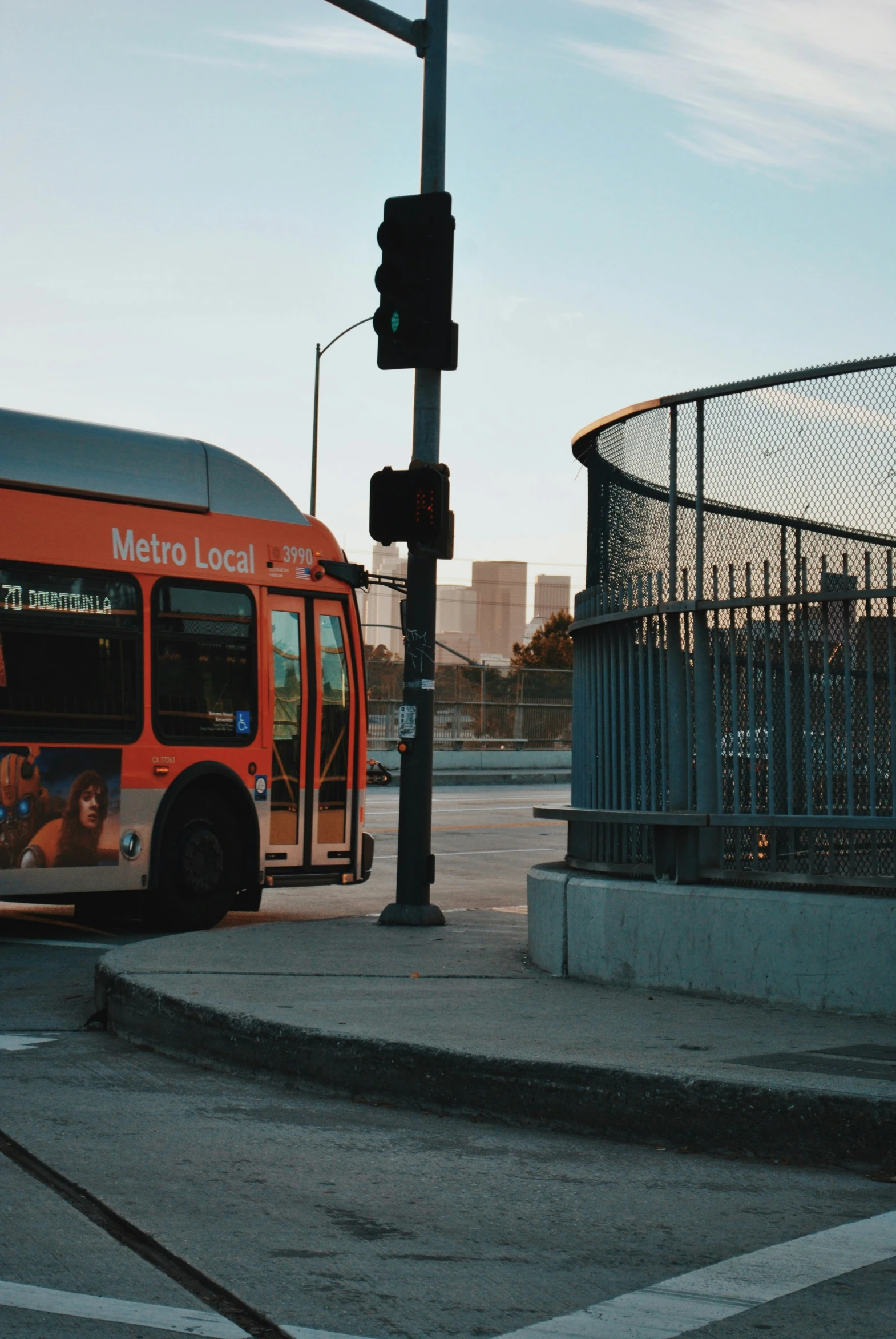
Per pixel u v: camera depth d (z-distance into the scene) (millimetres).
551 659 84188
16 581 11086
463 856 19828
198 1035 7094
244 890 12758
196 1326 3781
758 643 7707
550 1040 6402
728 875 7770
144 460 12102
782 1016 7113
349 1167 5320
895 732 7160
